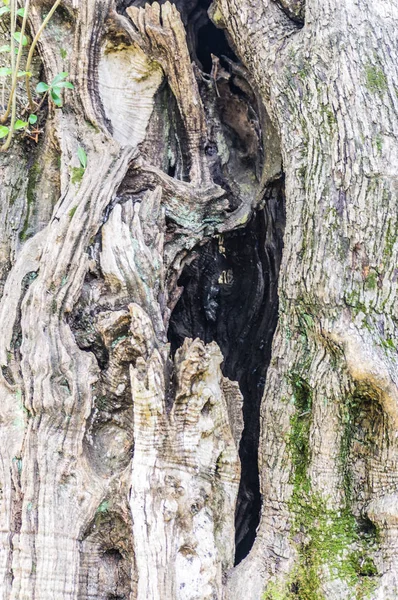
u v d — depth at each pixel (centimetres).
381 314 343
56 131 421
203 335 538
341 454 351
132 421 362
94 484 341
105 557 344
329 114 370
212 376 364
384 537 337
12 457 338
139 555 323
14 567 320
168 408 348
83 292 375
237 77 491
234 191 489
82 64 428
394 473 338
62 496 335
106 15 434
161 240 403
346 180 357
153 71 454
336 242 353
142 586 319
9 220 423
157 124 459
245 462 495
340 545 342
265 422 380
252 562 358
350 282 346
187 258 450
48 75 430
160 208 421
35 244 390
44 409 340
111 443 361
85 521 334
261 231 507
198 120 456
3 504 331
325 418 349
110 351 362
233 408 385
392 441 336
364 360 327
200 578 329
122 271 375
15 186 432
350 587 332
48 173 433
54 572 321
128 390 362
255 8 414
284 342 379
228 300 543
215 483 359
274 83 398
